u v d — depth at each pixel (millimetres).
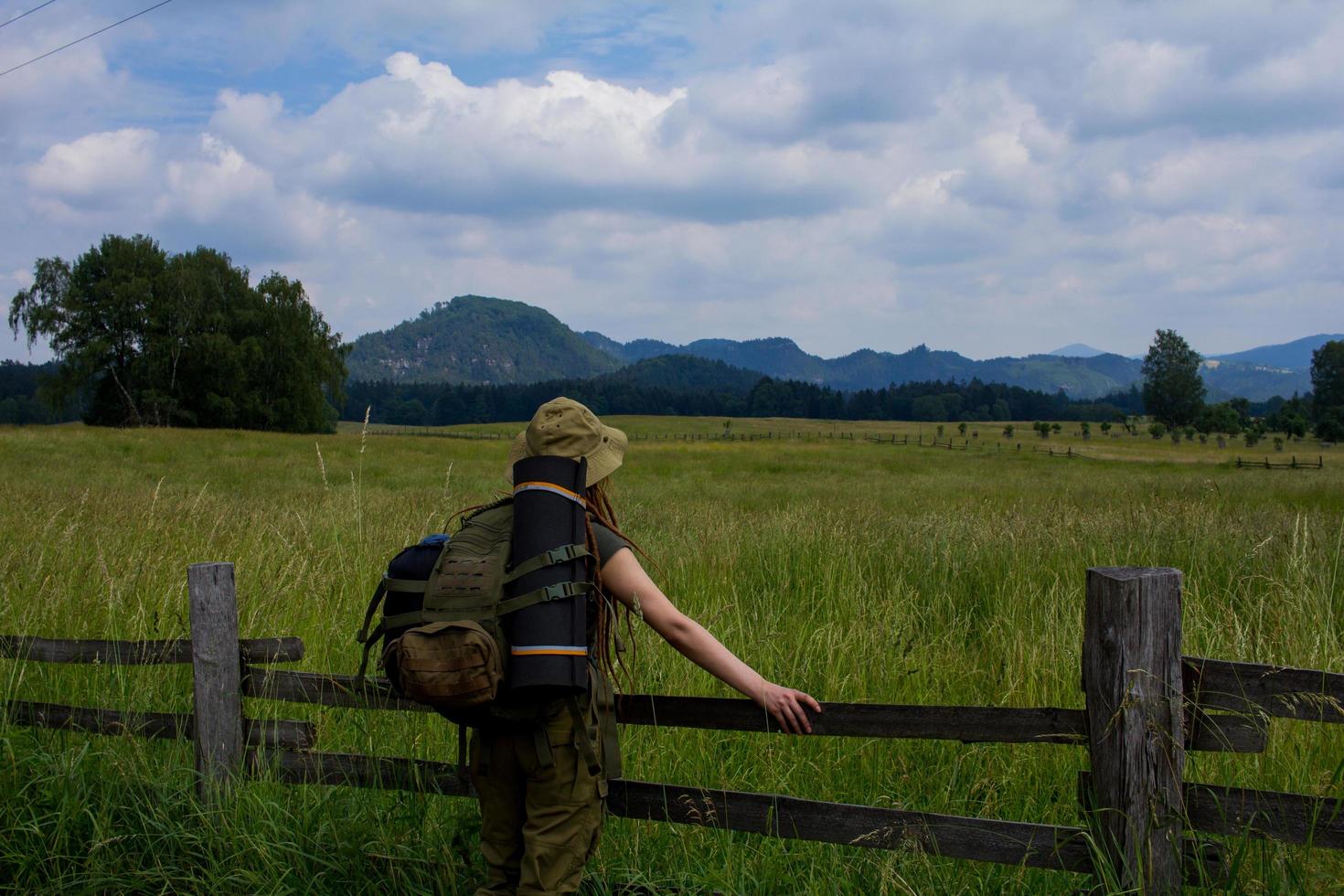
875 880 2629
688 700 2557
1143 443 97625
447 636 1886
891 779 3455
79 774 3102
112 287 65625
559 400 2230
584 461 2123
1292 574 5332
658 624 2119
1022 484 24000
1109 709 2191
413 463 31938
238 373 67188
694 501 16266
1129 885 2188
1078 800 2379
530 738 2049
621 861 2775
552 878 2057
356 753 2953
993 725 2336
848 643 4703
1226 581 6371
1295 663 4012
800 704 2264
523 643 1929
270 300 71875
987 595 6422
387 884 2736
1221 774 3137
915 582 6938
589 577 2084
